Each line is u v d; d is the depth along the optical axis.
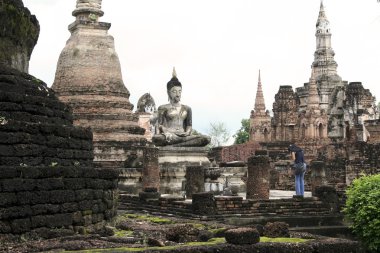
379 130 61.91
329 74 93.75
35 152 13.71
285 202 20.55
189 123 30.41
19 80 14.62
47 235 12.90
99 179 14.87
